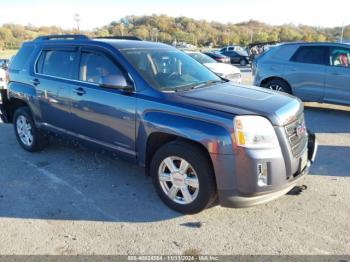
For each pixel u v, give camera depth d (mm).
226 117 3441
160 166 3957
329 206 4062
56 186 4602
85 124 4715
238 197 3508
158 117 3838
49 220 3799
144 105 3982
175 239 3453
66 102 4887
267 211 3957
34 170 5125
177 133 3666
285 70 9289
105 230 3605
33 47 5645
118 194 4367
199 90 4164
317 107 9781
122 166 5223
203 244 3371
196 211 3785
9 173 5027
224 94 4031
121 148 4371
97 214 3914
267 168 3438
